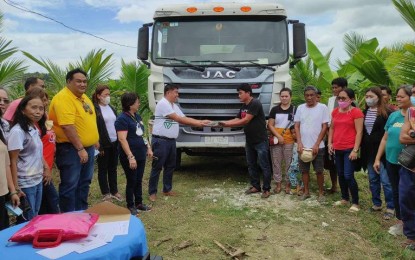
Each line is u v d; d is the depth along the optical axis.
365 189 6.56
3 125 3.91
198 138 6.77
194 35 7.01
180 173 7.89
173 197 6.17
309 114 5.81
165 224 4.99
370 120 5.16
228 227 4.88
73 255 1.69
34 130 3.85
